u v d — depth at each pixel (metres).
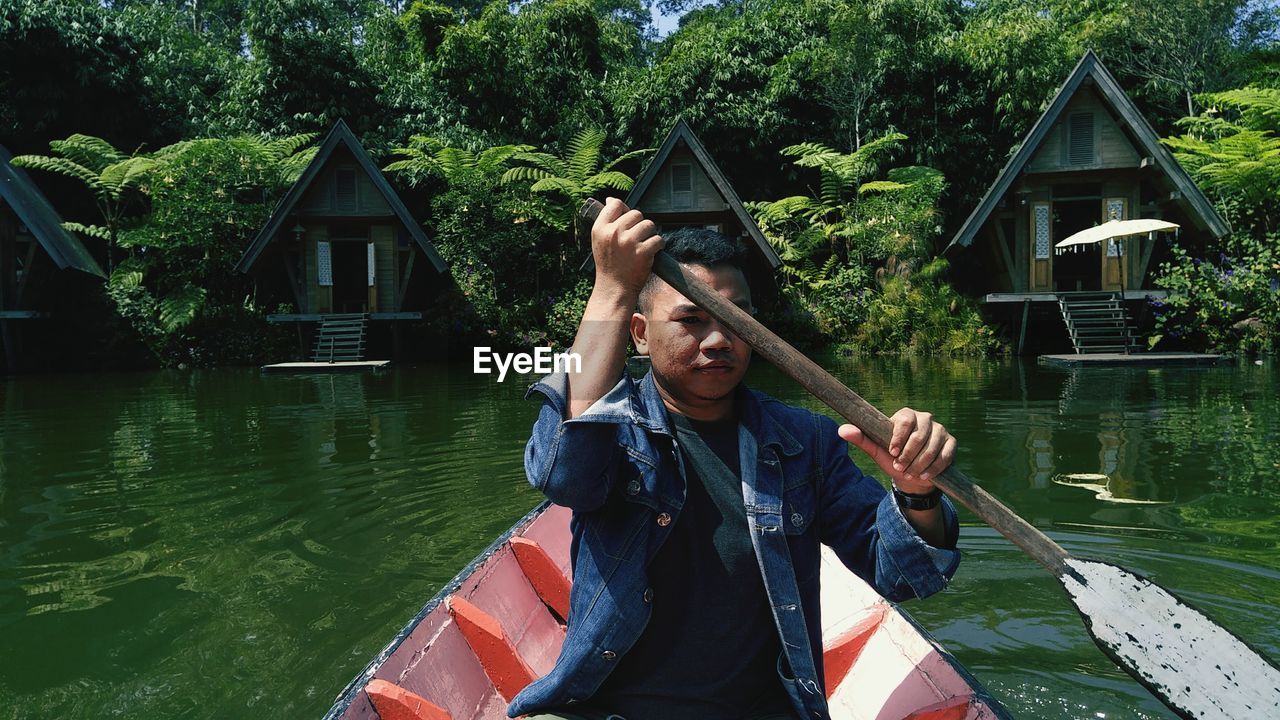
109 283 16.53
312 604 3.29
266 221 17.17
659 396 1.71
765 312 16.80
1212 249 14.65
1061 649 2.84
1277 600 3.16
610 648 1.60
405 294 16.94
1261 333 13.13
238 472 5.60
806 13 20.95
